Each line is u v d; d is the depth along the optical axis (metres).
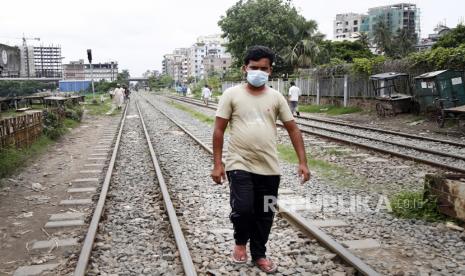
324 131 18.70
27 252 5.67
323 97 34.44
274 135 4.59
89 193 8.80
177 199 8.05
